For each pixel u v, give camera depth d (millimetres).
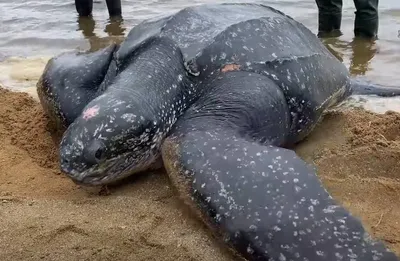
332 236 1121
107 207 1452
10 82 2486
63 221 1373
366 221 1383
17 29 3365
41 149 1786
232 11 1858
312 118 1799
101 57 1854
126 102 1500
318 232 1130
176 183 1362
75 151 1445
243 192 1219
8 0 4047
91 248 1278
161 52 1677
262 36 1716
